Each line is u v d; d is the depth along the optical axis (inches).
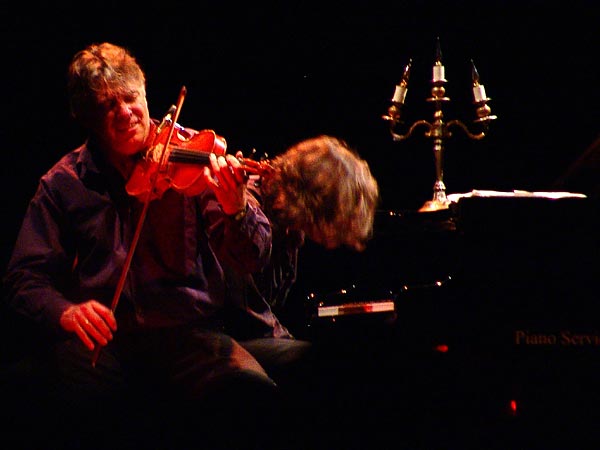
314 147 400.5
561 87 613.3
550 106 616.4
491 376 372.8
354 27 610.5
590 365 369.4
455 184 629.3
